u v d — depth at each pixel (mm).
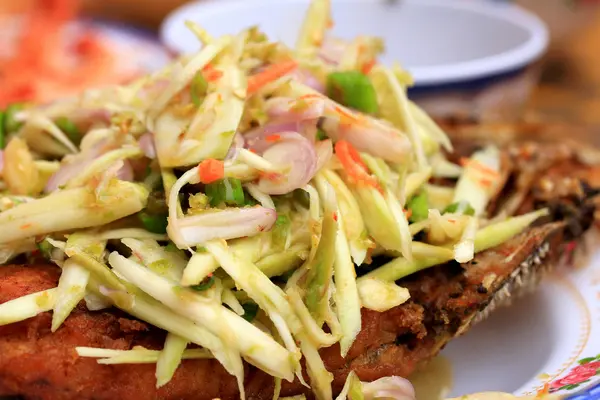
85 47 485
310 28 272
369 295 218
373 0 482
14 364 202
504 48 455
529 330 255
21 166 241
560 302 257
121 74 458
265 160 217
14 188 241
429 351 236
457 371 247
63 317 205
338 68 253
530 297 262
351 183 226
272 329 210
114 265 209
